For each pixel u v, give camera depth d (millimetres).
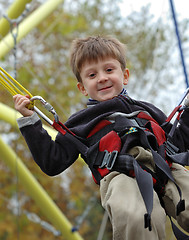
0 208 12695
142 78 11680
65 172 12672
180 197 2629
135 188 2664
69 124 3191
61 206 12852
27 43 12875
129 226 2479
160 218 2574
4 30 6055
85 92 3404
